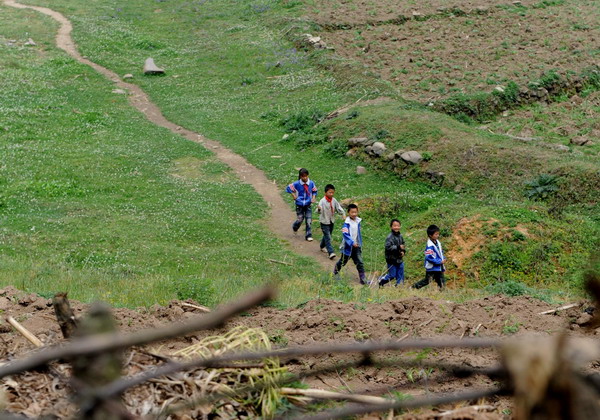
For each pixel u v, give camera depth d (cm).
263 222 4884
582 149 5988
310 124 6688
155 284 2742
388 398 851
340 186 5531
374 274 3916
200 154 6212
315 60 8288
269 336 1416
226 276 3684
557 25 9300
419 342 302
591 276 252
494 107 7012
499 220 4356
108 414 323
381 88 7275
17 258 3700
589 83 7719
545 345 223
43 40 9394
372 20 9388
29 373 745
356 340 1462
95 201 4934
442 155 5572
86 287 2797
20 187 4988
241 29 9638
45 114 6862
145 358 797
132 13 10675
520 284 2773
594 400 217
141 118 7181
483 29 9162
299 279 3441
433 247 3375
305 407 780
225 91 7931
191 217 4728
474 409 799
